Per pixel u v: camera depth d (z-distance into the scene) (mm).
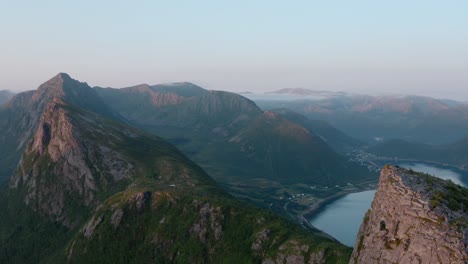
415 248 71000
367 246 82438
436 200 73875
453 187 80438
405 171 87500
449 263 65375
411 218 74438
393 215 78625
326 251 152000
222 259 179875
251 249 176375
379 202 85500
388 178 86000
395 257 73812
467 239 66250
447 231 68312
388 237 77625
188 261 186625
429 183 80812
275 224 184625
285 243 167500
